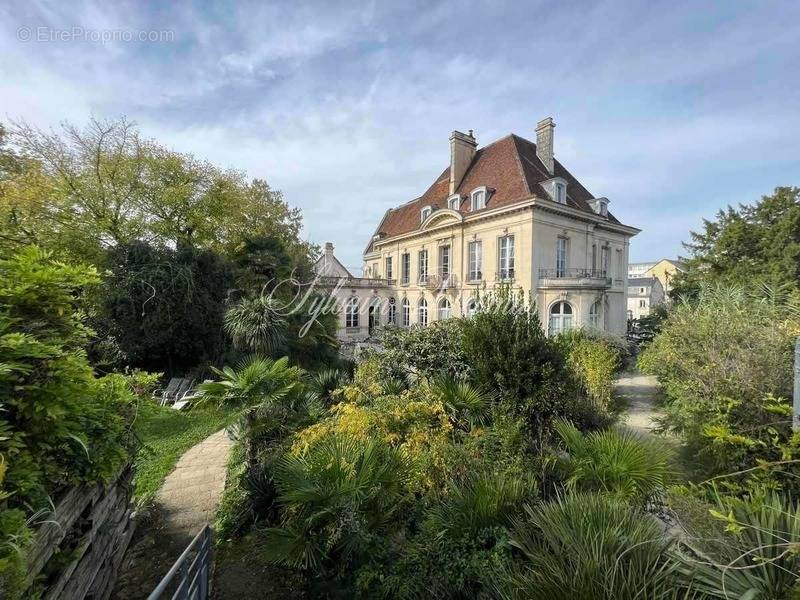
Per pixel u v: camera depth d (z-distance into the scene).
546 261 19.47
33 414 2.30
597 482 3.56
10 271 2.62
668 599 1.95
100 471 2.92
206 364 13.10
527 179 19.88
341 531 3.22
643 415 8.84
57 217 13.08
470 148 24.31
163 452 7.38
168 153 15.72
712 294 7.93
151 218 15.41
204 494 5.76
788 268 16.48
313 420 5.66
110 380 3.64
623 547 2.26
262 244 15.40
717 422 4.12
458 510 3.15
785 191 18.55
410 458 3.98
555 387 5.59
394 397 5.39
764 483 2.74
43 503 2.38
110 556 3.70
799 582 1.79
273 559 3.35
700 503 2.71
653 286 44.81
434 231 24.75
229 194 17.05
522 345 5.81
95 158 14.34
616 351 12.11
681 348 6.20
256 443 5.60
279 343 11.59
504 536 2.81
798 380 2.93
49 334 2.78
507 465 3.95
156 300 12.41
